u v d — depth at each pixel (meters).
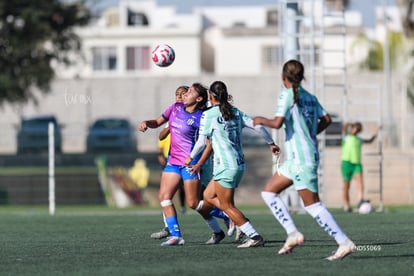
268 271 30.30
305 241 41.59
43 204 93.12
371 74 155.38
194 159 39.62
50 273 30.78
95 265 32.81
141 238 44.56
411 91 152.50
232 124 37.16
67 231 50.53
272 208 33.34
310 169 32.22
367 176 91.50
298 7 68.88
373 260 33.28
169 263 32.88
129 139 110.50
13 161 98.62
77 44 142.38
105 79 168.00
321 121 32.94
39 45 136.62
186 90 41.16
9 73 135.12
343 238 32.62
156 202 92.75
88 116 164.88
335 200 89.94
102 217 66.31
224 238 43.34
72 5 138.62
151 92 168.50
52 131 75.94
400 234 46.16
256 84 171.25
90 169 96.69
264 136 37.25
